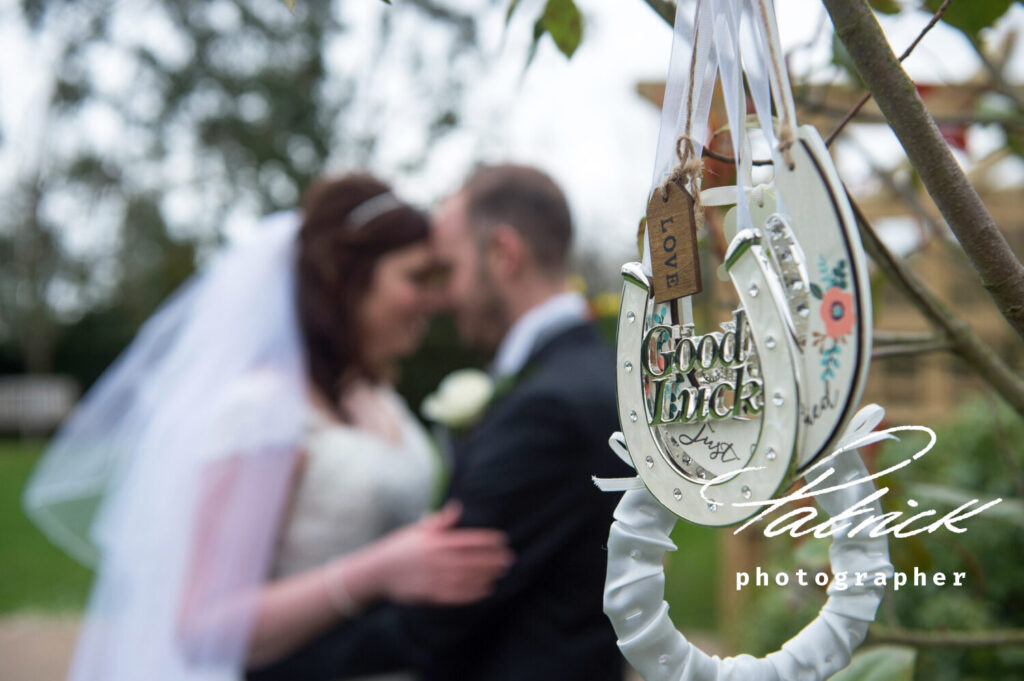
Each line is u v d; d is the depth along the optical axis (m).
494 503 1.44
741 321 0.44
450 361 10.88
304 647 1.68
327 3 12.80
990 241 0.45
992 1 0.80
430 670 1.54
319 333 2.09
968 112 1.45
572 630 1.42
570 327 1.66
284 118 12.91
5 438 19.12
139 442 2.05
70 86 13.68
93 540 2.25
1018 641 0.83
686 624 5.09
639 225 0.51
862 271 0.39
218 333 1.97
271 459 1.86
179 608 1.76
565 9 0.73
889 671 0.82
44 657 5.30
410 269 2.17
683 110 0.48
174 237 14.77
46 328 18.80
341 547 1.95
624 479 0.49
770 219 0.44
